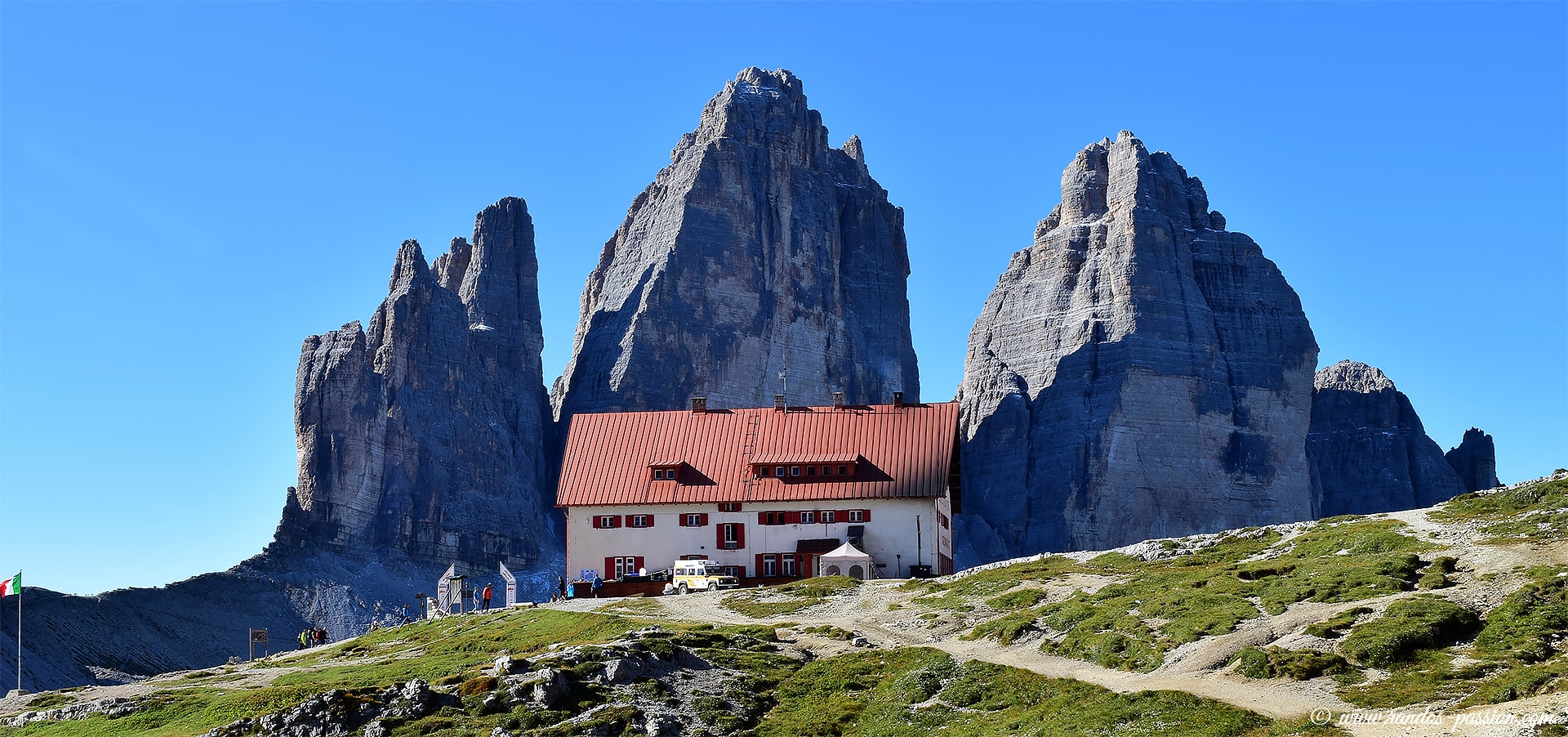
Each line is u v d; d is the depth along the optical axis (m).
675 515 145.50
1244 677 70.44
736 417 154.75
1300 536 106.19
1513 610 72.56
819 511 144.25
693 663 83.19
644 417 155.88
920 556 142.62
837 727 73.62
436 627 115.44
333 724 76.12
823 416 153.38
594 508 146.50
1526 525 91.44
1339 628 74.50
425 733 73.56
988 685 74.88
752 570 143.62
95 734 85.12
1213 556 106.62
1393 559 87.00
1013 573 111.06
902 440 148.88
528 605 123.44
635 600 119.19
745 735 73.81
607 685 78.56
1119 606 88.19
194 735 80.19
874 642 89.69
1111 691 69.88
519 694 77.25
